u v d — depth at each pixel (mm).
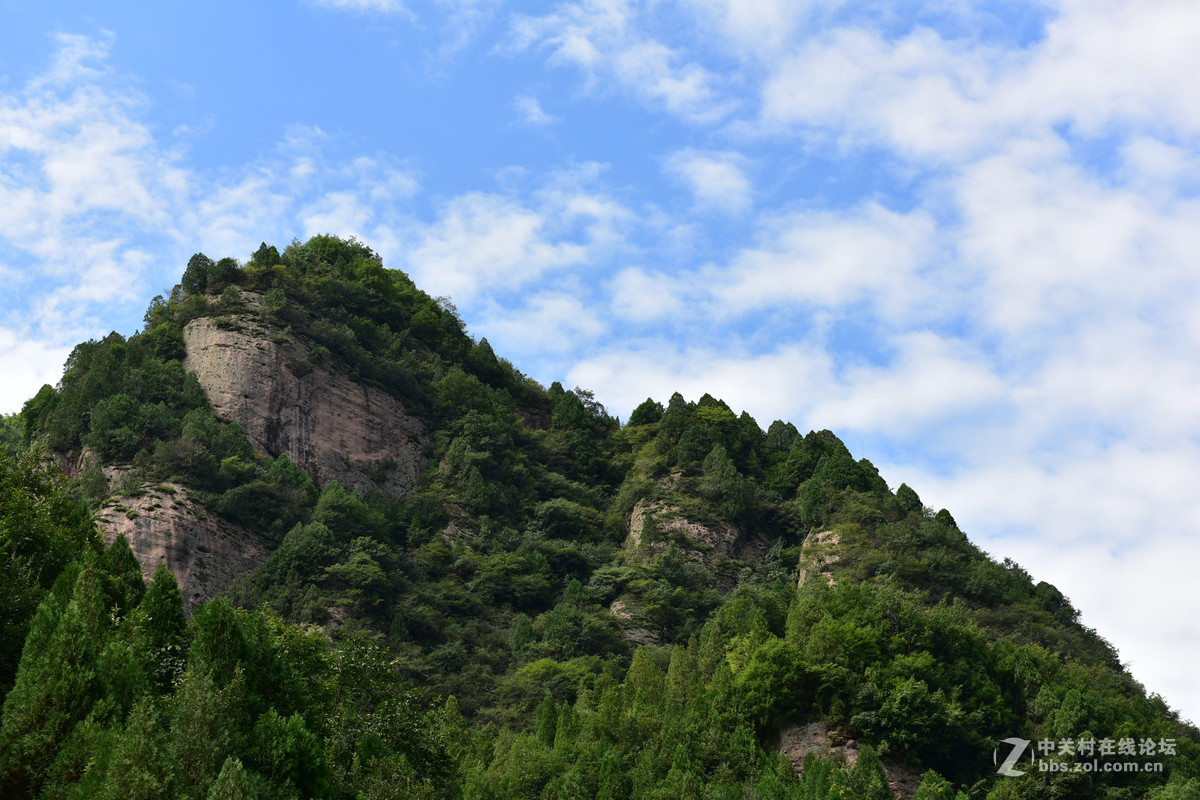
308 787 44250
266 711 46938
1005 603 127562
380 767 53531
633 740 84875
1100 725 94312
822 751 88625
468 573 139125
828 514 145625
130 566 60562
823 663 93812
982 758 91000
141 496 121375
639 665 100938
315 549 123875
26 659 40594
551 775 81312
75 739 38312
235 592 119375
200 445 130000
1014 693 100750
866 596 104812
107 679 41531
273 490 132500
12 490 57594
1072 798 87688
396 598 126375
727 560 147000
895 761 88688
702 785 76000
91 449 129250
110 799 36625
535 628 128125
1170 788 85875
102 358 140250
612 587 137000
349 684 63281
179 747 40156
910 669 94500
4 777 37969
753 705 91125
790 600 115500
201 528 122000
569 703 110188
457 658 117500
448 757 63656
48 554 54625
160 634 50406
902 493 150750
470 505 151500
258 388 147500
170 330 154125
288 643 61562
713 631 105750
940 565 129750
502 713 107000
